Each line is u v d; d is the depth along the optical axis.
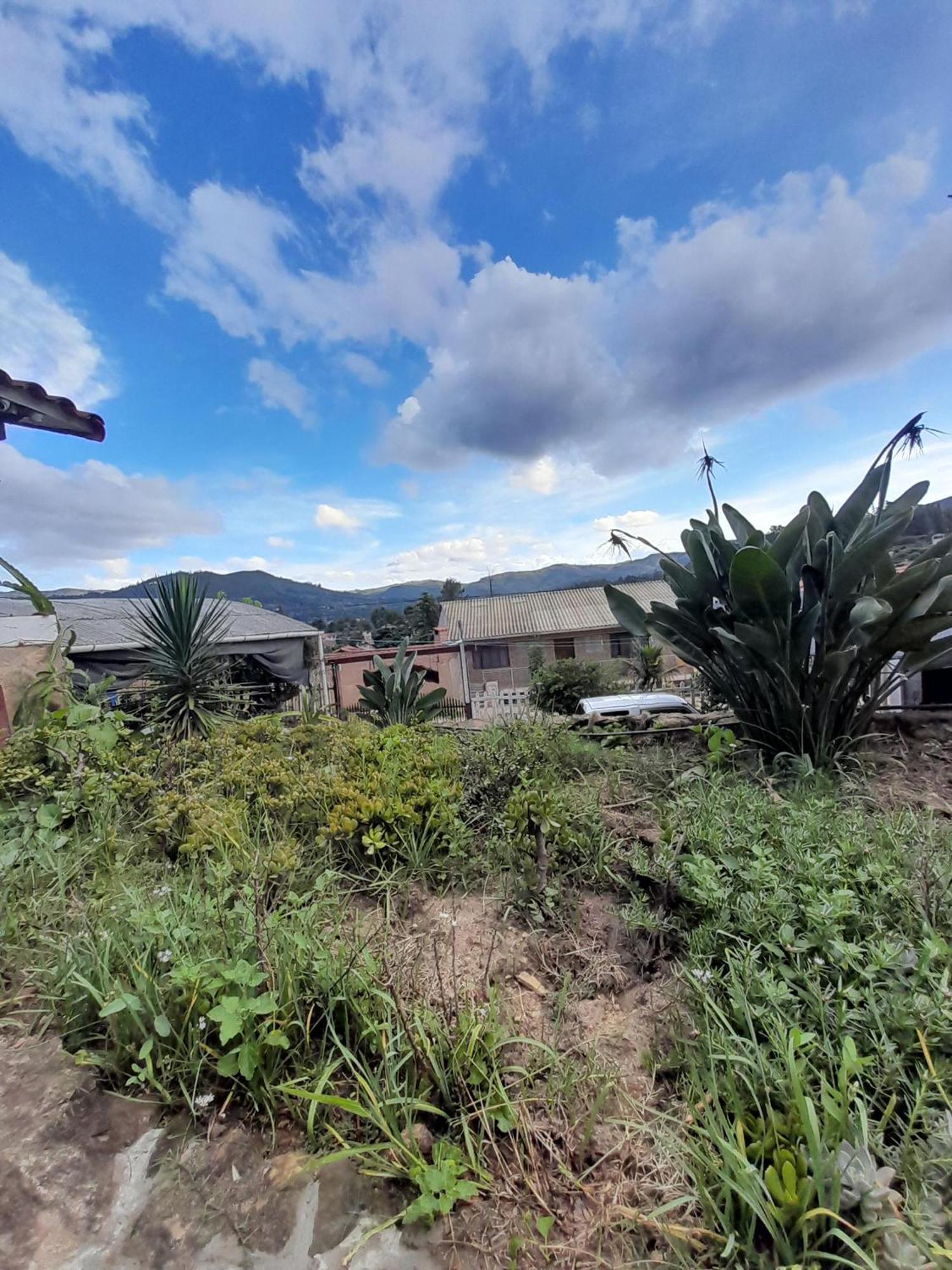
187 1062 1.17
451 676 18.91
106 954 1.36
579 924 1.78
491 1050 1.20
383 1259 0.91
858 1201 0.85
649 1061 1.26
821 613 2.77
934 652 2.81
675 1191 0.99
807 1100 0.92
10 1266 0.87
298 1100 1.14
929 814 2.06
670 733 3.66
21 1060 1.25
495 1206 1.00
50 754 2.60
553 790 2.39
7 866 1.93
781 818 2.04
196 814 2.18
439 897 2.02
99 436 3.91
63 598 10.19
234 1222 0.95
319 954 1.39
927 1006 1.11
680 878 1.72
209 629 5.93
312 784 2.46
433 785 2.35
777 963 1.37
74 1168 1.02
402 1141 1.05
